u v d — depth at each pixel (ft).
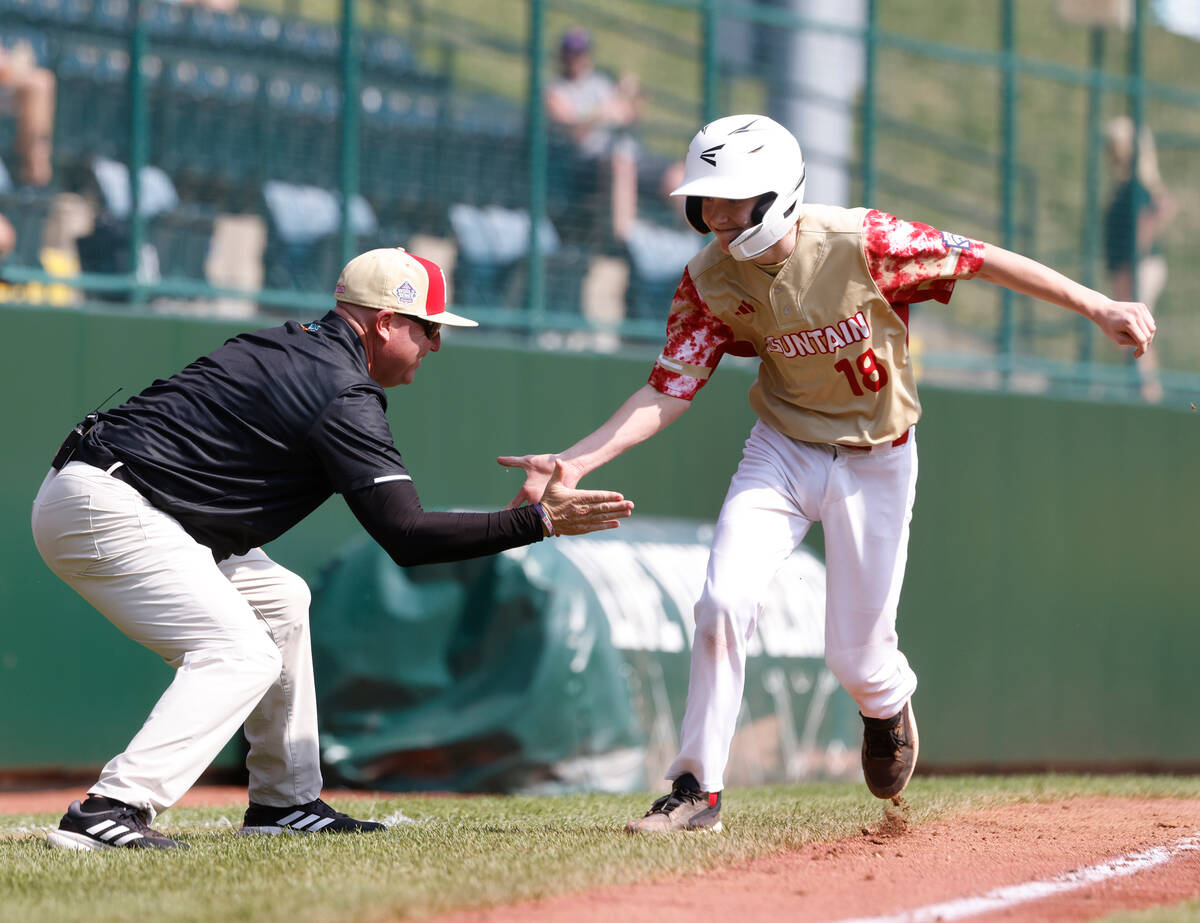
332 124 110.32
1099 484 133.59
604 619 90.12
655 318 121.39
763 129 48.60
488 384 108.88
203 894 38.83
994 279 50.62
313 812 55.47
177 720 48.62
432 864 43.52
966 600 124.98
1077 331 137.59
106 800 48.49
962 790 72.49
